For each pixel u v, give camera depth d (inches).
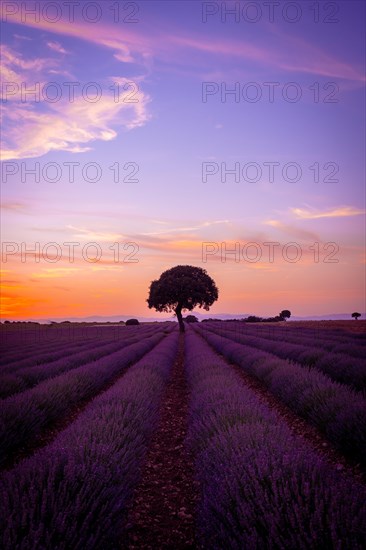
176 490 165.2
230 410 195.2
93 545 88.7
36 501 102.2
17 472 115.6
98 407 220.5
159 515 142.4
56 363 471.8
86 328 2140.7
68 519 96.3
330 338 788.0
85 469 117.8
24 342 1055.6
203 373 368.5
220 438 151.2
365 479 159.9
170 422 284.2
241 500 101.1
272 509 91.6
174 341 957.8
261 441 136.3
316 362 422.0
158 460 204.7
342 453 194.7
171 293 1756.9
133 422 200.4
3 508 91.0
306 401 259.9
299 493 98.3
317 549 79.2
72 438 153.9
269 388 364.8
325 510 89.9
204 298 1787.6
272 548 82.8
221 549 90.0
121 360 547.5
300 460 112.7
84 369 398.6
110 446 146.5
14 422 211.2
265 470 108.0
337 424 194.9
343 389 254.8
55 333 1592.0
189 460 203.0
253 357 487.2
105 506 103.3
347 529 80.2
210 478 128.4
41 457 126.4
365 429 178.1
